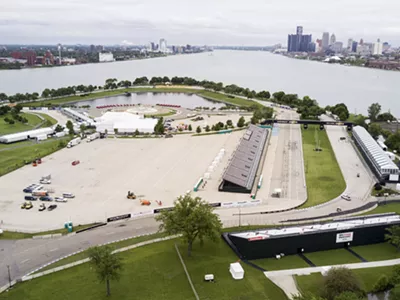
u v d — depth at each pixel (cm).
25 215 18850
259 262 14650
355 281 12412
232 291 12662
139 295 12381
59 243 16075
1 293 12406
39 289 12644
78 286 12812
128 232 17175
